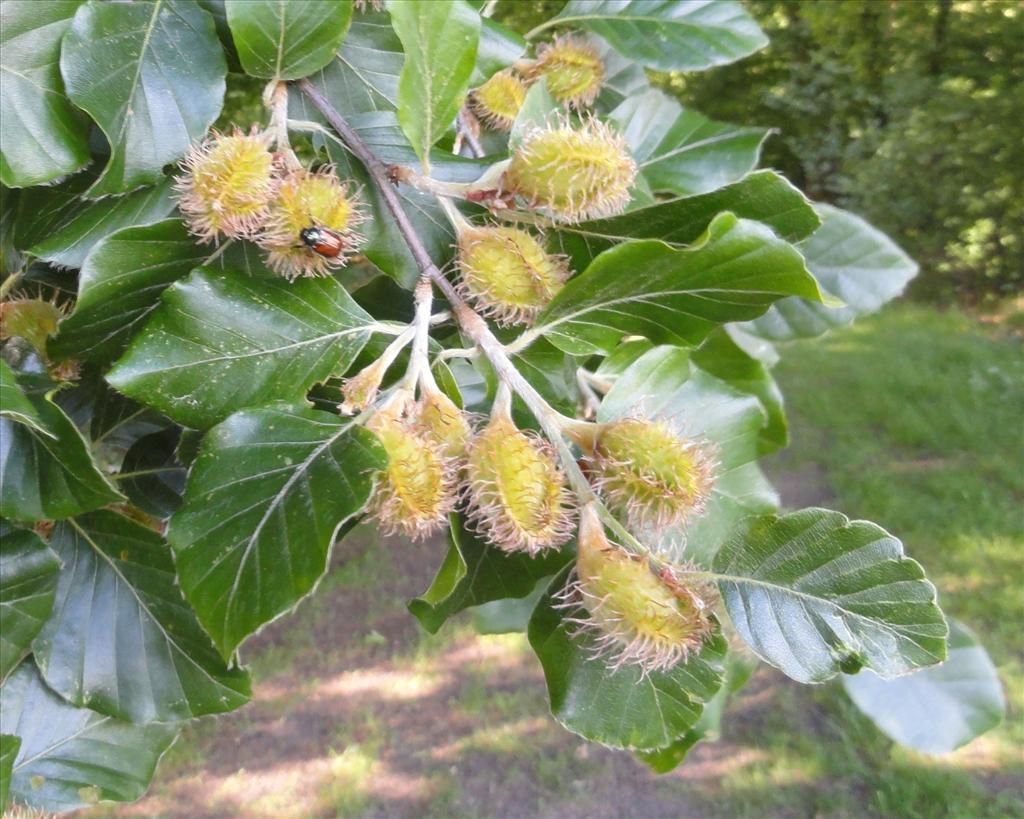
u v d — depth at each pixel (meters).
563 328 0.18
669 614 0.16
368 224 0.19
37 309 0.20
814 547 0.17
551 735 0.64
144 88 0.18
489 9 0.24
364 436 0.15
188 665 0.21
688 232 0.18
